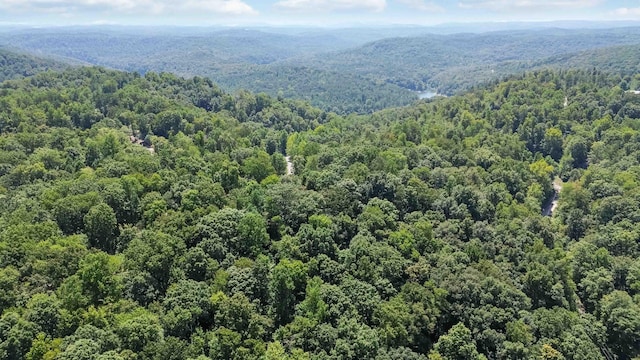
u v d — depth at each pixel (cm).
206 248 8238
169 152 14325
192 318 6944
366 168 11981
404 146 15825
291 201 9931
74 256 7581
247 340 6688
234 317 6944
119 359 5684
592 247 10931
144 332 6238
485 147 17188
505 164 15350
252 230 8644
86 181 10331
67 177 12294
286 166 15338
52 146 15462
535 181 15400
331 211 10056
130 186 10012
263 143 19662
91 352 5669
